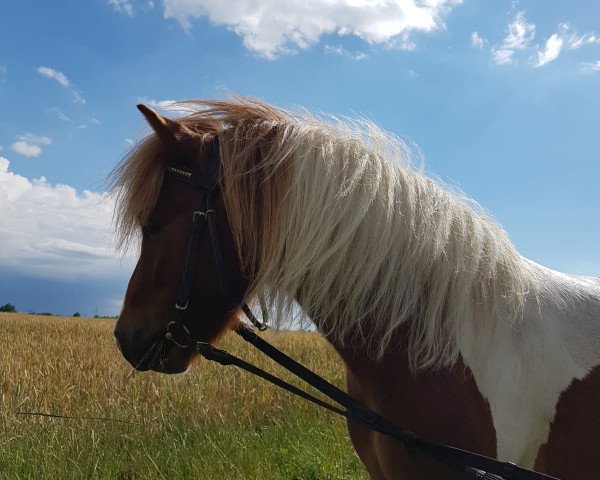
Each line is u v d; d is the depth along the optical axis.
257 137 2.06
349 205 1.90
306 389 7.68
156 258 2.08
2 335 14.31
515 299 1.88
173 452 5.03
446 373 1.80
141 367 2.15
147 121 2.07
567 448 1.79
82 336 15.27
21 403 5.85
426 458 1.75
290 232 1.93
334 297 1.94
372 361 1.91
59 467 4.46
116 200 2.29
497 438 1.77
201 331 2.12
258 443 5.43
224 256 2.04
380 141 2.18
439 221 1.93
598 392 1.82
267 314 2.04
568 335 1.91
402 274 1.88
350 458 4.97
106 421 5.53
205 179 2.04
